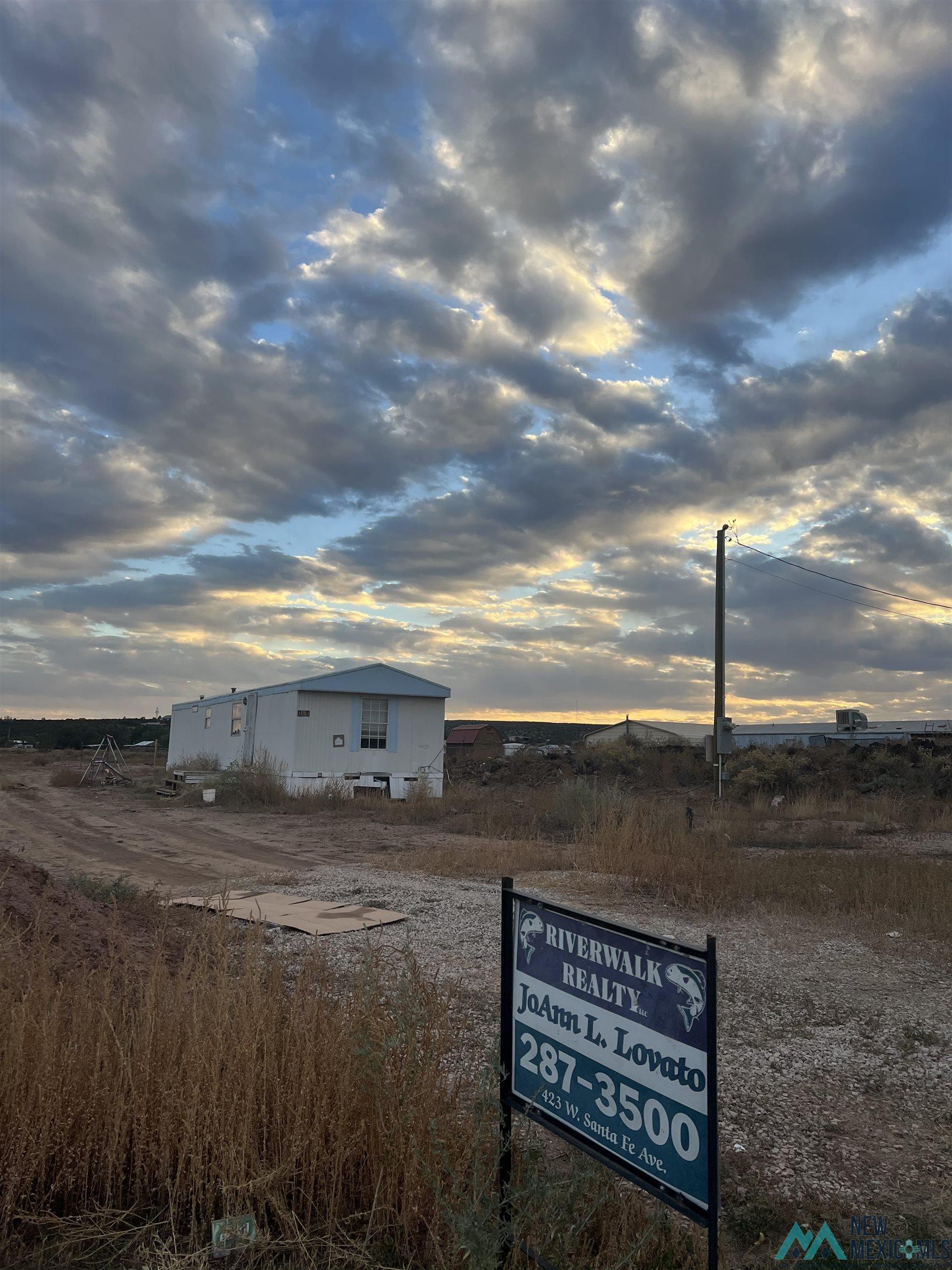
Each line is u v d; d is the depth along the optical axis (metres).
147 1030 3.44
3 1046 3.27
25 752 60.69
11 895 5.83
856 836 17.09
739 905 9.59
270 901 9.09
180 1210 3.12
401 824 18.98
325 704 24.61
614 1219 3.07
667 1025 2.35
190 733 36.38
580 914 2.68
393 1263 2.90
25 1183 3.05
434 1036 3.74
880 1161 3.95
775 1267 3.13
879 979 6.88
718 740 20.62
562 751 34.06
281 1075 3.35
